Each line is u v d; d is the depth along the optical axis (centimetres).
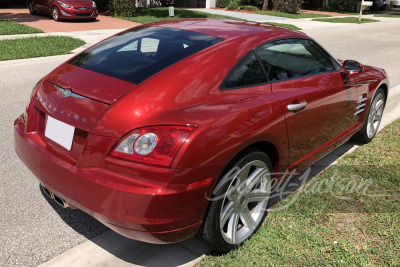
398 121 575
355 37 1645
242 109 266
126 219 231
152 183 228
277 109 293
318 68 369
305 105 322
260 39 318
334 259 279
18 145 304
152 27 355
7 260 274
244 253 284
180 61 280
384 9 3869
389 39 1617
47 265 272
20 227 312
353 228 315
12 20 1595
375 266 274
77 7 1625
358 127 451
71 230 312
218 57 285
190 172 233
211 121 245
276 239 300
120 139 236
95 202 238
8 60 919
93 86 269
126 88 259
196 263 278
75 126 254
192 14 2164
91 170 243
